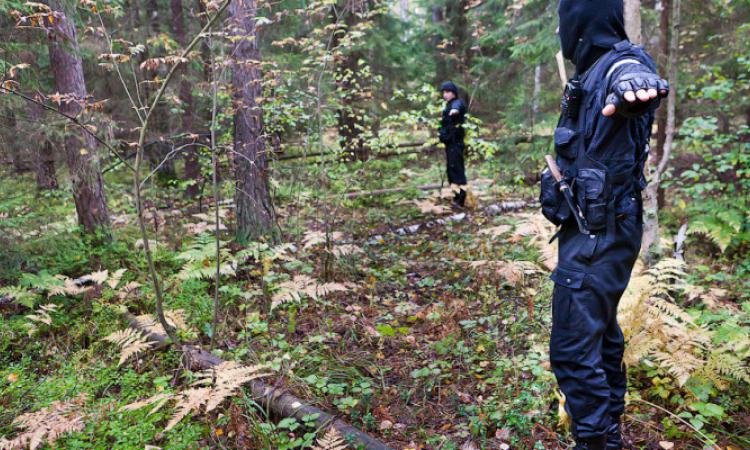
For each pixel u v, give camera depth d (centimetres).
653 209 384
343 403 300
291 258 485
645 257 386
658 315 304
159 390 327
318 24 895
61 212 663
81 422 286
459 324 404
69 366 370
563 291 211
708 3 827
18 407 321
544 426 281
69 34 546
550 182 214
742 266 514
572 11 204
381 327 363
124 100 995
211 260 477
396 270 543
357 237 668
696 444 262
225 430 289
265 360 361
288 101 666
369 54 1125
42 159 618
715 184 587
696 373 285
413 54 1345
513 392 310
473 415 295
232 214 726
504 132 1046
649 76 162
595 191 195
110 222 626
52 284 461
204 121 984
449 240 638
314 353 365
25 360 382
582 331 206
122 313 443
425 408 309
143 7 1120
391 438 282
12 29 528
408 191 887
